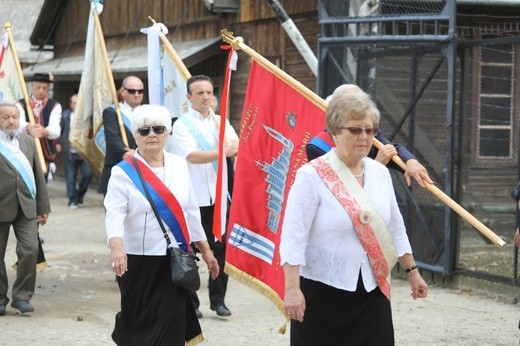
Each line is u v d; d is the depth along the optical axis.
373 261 5.35
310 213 5.32
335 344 5.47
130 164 6.88
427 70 11.71
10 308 10.26
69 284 11.91
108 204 6.77
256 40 18.47
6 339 8.84
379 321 5.41
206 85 9.65
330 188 5.31
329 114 5.34
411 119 11.99
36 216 9.95
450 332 9.18
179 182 6.96
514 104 12.07
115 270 6.56
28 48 30.89
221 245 9.71
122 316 6.95
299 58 17.17
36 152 10.02
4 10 32.91
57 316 9.95
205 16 20.33
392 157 6.13
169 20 22.02
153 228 6.80
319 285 5.40
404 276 12.22
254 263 7.17
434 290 11.45
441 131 11.62
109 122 11.64
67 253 14.52
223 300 9.93
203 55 18.98
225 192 8.17
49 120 13.10
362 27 12.77
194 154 9.44
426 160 11.85
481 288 11.24
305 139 7.00
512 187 12.28
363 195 5.32
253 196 7.23
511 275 11.22
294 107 7.12
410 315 9.97
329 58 12.98
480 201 12.23
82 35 27.27
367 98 5.30
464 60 11.56
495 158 12.23
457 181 11.59
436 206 11.75
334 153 5.39
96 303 10.73
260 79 7.38
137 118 6.88
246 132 7.39
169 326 6.65
